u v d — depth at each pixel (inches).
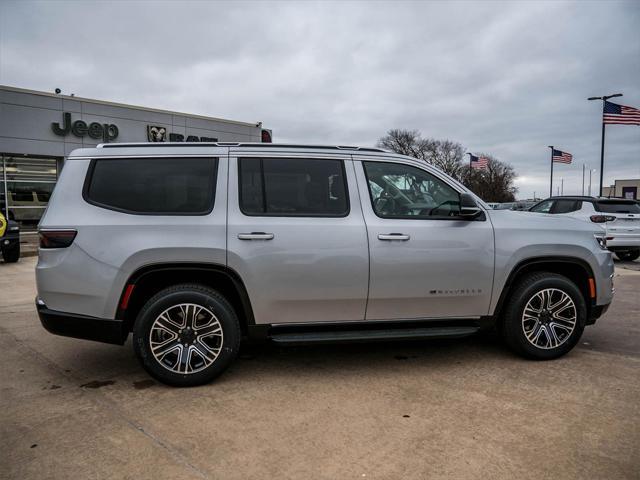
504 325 173.5
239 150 158.6
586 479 100.5
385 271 157.8
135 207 150.2
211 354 150.3
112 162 152.8
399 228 159.6
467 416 129.5
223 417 129.6
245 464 106.7
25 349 189.6
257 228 151.3
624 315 248.5
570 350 182.2
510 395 143.3
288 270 152.4
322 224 155.4
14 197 789.2
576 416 129.2
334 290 155.6
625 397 141.5
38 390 148.6
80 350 189.0
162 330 147.9
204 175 155.0
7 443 115.9
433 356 180.7
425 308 164.1
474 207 161.9
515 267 168.4
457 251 162.7
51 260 146.3
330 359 177.8
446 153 2733.8
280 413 132.1
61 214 147.6
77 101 828.6
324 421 127.2
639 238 458.9
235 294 158.1
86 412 132.9
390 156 168.4
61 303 147.1
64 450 112.6
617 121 892.6
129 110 898.1
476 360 175.5
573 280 183.3
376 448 113.3
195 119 1008.9
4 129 753.6
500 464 106.2
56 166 831.7
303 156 161.6
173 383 149.2
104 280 145.3
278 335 155.9
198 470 104.3
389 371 164.7
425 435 119.3
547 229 172.2
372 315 161.3
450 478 101.0
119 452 111.7
